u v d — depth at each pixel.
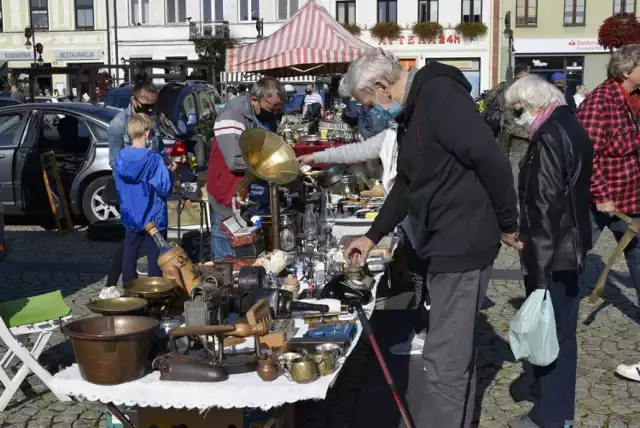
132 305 3.11
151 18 35.62
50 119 9.51
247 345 3.05
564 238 3.40
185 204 7.19
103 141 9.16
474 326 3.04
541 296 3.38
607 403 4.15
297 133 11.54
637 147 4.61
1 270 7.22
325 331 3.16
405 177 3.07
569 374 3.57
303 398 2.65
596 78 32.81
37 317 4.11
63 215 9.06
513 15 32.75
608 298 6.20
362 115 6.70
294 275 4.01
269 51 10.57
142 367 2.75
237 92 19.16
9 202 9.09
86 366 2.70
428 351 3.08
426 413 3.17
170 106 11.09
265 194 4.84
